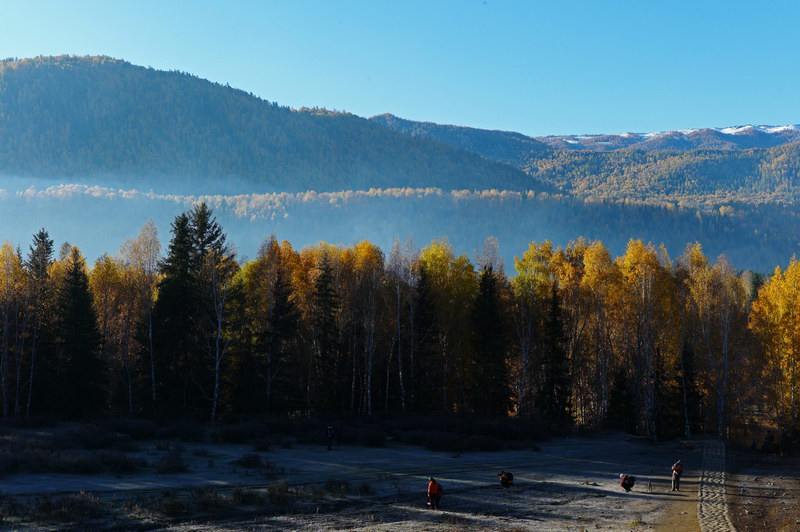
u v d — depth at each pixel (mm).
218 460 41156
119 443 45125
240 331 64438
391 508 30422
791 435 63781
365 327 65875
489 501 33312
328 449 47875
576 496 35781
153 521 25938
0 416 59656
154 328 62719
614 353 76250
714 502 35188
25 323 61625
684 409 68312
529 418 67438
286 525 26344
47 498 27609
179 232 64125
